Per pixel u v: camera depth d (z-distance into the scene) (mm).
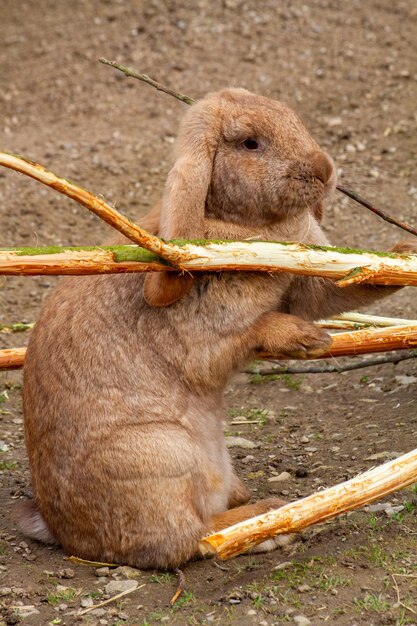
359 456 10203
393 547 7922
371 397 11953
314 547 8180
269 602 7395
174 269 7930
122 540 8320
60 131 19125
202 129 8438
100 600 7820
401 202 16438
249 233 8633
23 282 15602
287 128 8484
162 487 8242
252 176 8414
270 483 9922
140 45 21312
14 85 20719
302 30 21609
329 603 7262
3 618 7570
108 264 7719
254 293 8531
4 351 10266
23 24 22750
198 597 7750
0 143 18641
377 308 13984
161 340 8562
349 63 20516
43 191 17344
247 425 11680
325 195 8750
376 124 18609
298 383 12805
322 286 9188
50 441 8539
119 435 8305
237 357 8617
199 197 8273
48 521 8742
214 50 20969
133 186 17281
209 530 8391
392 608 7094
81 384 8469
